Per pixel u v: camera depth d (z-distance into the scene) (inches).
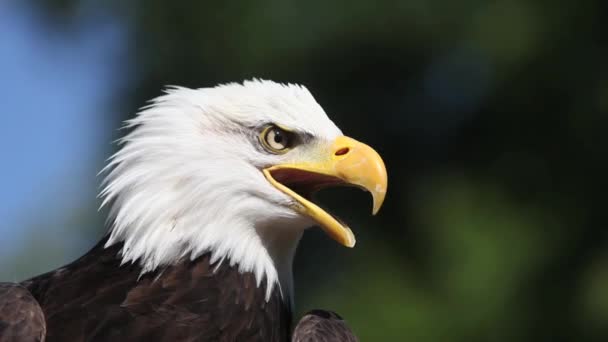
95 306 305.0
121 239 320.5
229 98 328.5
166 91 332.8
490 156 700.7
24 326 291.0
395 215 690.8
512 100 693.3
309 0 661.3
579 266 669.3
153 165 319.6
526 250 672.4
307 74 671.8
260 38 660.7
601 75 684.1
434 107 698.8
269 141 327.9
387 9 663.8
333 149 329.4
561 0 679.7
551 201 690.8
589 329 653.9
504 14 681.0
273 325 325.7
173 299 311.7
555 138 695.1
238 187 323.0
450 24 676.7
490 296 661.3
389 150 699.4
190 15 673.0
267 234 327.0
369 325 655.8
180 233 318.0
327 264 673.0
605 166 687.7
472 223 679.1
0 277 826.2
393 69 681.6
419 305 661.3
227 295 317.4
